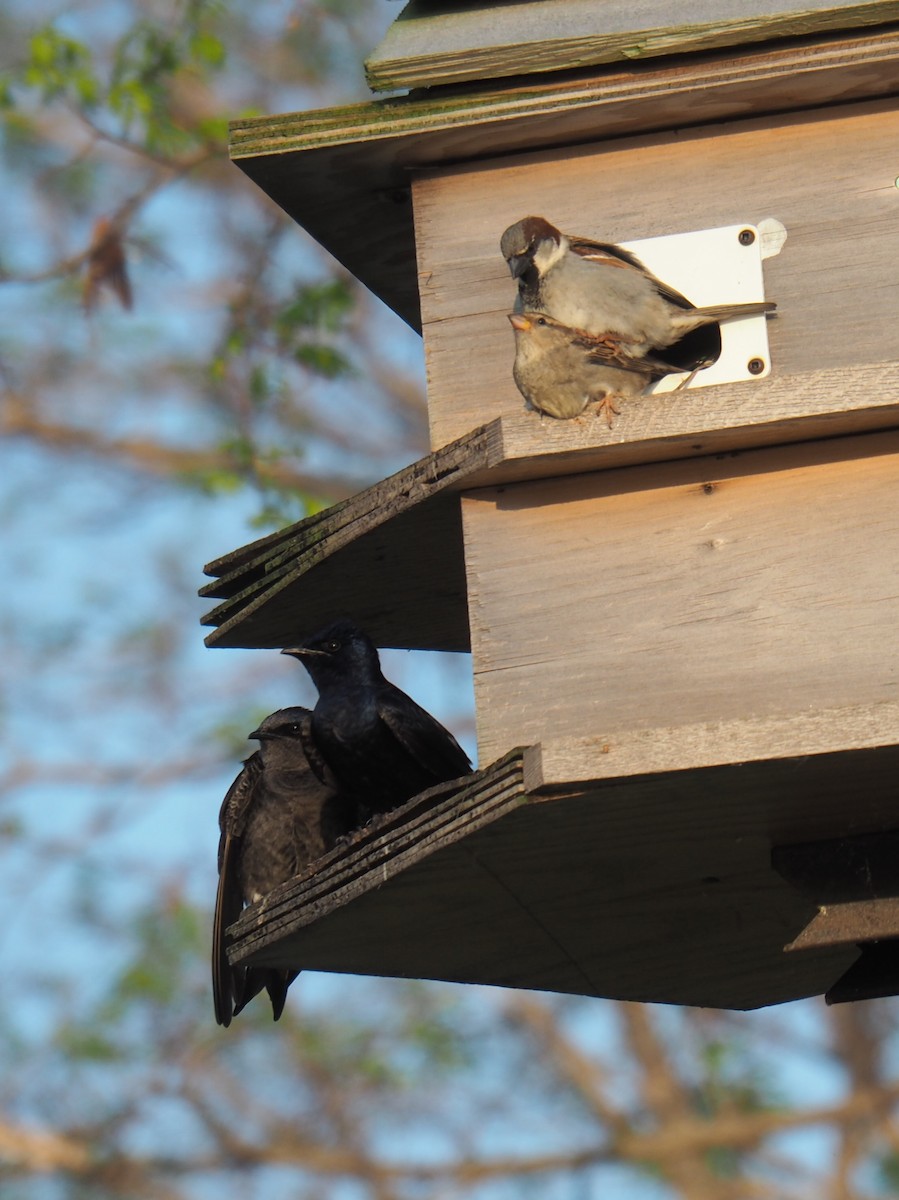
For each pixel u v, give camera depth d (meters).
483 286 10.83
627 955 11.64
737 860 10.33
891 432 9.78
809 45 10.30
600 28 10.53
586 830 9.64
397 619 12.28
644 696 9.74
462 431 10.70
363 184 11.16
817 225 10.50
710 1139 21.36
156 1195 19.53
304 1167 20.03
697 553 9.86
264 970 12.83
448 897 10.29
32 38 18.11
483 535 10.09
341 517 10.68
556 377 10.37
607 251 10.55
